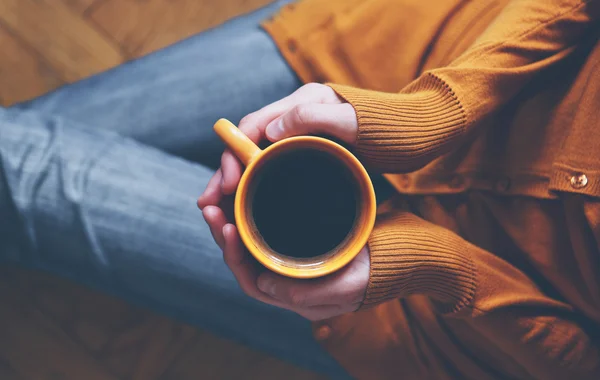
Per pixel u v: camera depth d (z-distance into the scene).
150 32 1.15
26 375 1.07
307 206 0.60
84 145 0.79
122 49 1.14
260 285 0.63
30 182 0.77
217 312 0.85
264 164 0.59
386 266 0.62
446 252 0.66
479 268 0.69
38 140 0.78
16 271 1.08
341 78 0.82
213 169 0.93
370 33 0.81
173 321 1.13
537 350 0.71
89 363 1.10
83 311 1.10
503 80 0.67
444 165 0.76
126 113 0.86
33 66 1.11
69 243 0.79
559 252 0.71
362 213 0.59
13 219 0.77
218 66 0.85
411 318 0.80
